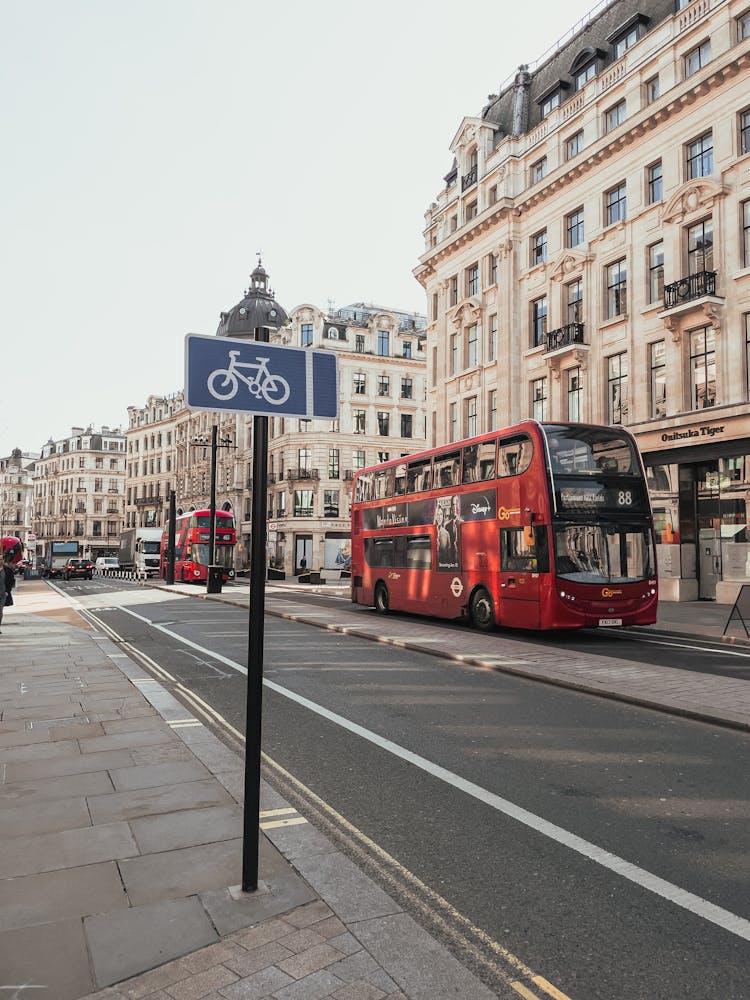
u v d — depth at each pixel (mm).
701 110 23391
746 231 22016
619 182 26844
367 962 2881
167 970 2805
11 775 5277
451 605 16719
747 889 3682
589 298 28000
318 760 6004
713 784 5344
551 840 4328
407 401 61188
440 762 5938
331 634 15477
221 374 3514
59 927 3119
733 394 21984
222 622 18359
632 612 13836
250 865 3439
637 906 3508
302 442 58625
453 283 37562
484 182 34188
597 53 28438
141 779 5180
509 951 3100
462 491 16516
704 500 23750
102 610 22844
